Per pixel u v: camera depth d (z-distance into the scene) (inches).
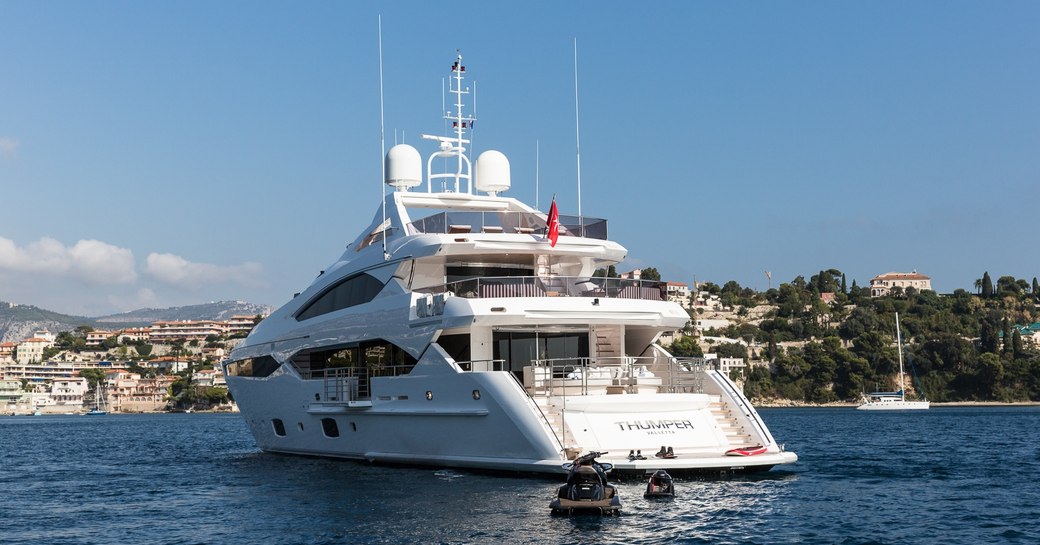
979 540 658.2
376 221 1173.1
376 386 1051.9
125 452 1777.8
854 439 1983.3
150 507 868.6
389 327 1040.8
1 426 4763.8
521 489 850.8
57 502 930.1
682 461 868.0
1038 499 850.1
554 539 652.7
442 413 956.0
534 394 939.3
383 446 1058.1
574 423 895.1
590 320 967.0
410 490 867.4
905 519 735.7
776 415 4990.2
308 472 1067.3
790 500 812.6
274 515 780.0
